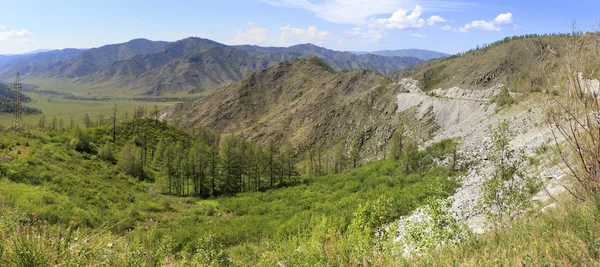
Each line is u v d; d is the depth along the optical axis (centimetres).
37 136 6656
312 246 975
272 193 6612
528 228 902
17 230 611
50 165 4781
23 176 3862
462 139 4700
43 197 2978
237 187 7600
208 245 1791
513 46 14312
